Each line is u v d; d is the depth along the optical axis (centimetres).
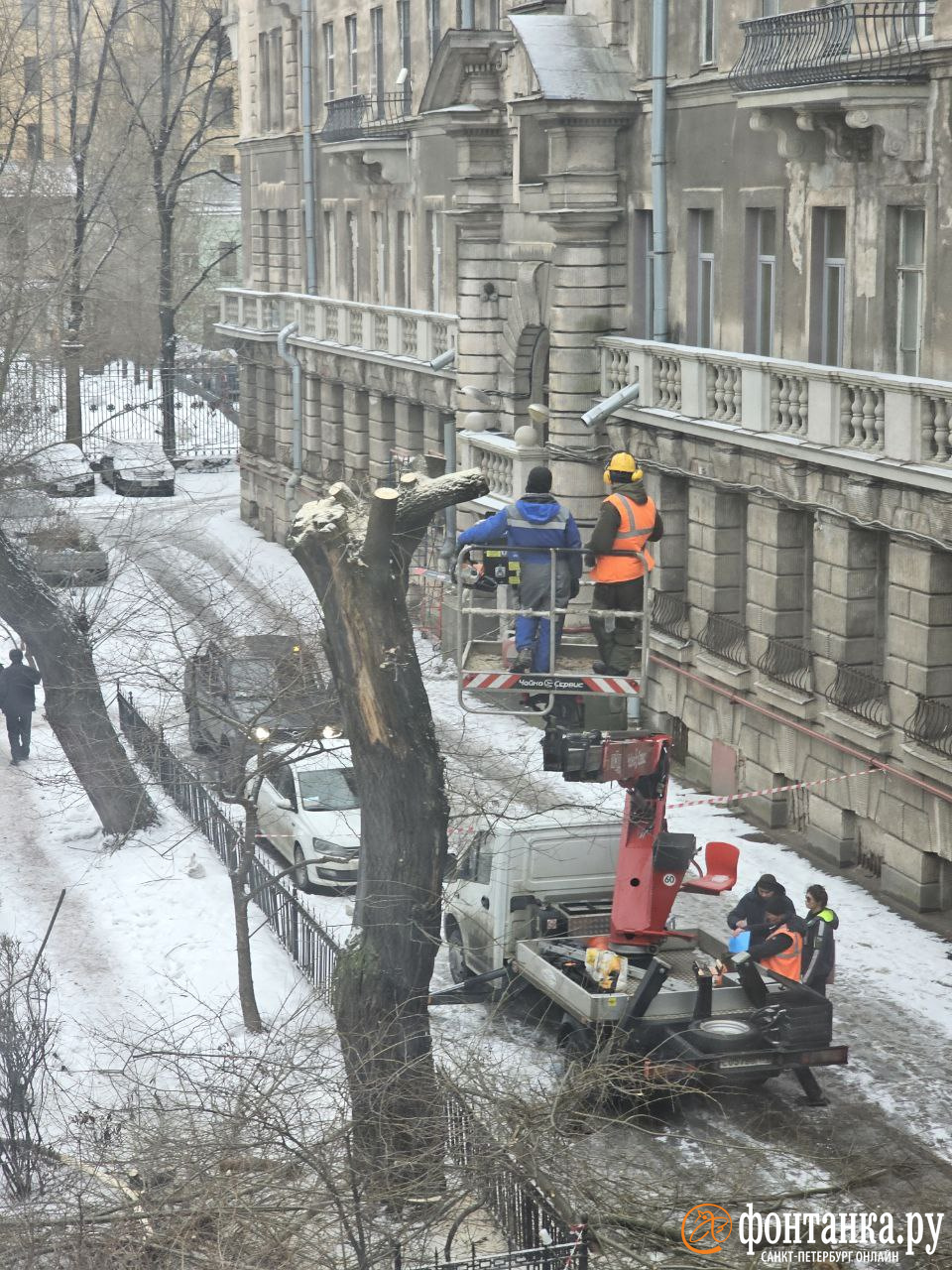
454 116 8750
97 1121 3738
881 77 5388
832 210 6156
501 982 4750
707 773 7181
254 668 6525
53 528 7800
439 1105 3322
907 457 5406
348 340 11769
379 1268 3030
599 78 7506
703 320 7225
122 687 8719
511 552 4059
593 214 7675
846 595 5994
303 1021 4678
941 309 5388
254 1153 3278
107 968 5300
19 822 7094
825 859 6216
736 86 6091
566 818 5081
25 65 11906
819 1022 4088
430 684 8619
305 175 12556
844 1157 3944
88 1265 2852
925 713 5562
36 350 8388
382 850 3525
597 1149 3922
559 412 7944
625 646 4081
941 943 5388
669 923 4762
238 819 6588
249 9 14012
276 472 13412
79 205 11344
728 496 6950
